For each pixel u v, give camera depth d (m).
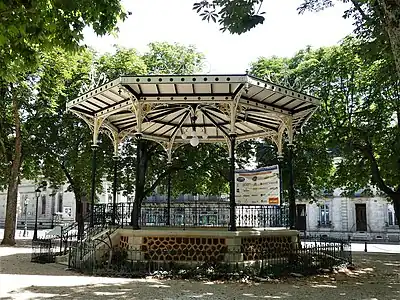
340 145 21.64
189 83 11.98
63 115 25.00
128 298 8.42
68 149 25.70
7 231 23.45
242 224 15.09
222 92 12.98
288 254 13.57
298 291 9.75
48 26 7.91
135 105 13.34
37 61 8.80
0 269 12.62
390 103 20.61
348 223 47.34
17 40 8.09
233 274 11.31
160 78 11.97
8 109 23.98
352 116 22.38
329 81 23.48
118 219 15.48
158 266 12.01
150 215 15.88
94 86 14.29
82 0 7.84
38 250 19.03
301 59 27.11
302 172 24.20
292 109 15.07
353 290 10.09
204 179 24.66
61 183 28.02
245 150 25.17
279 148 17.44
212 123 17.47
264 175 15.71
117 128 17.73
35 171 27.47
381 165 21.00
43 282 10.20
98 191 27.95
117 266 12.09
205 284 10.37
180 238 12.57
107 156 24.39
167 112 16.23
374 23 12.02
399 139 17.97
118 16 8.59
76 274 11.63
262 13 8.55
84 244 13.33
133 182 24.72
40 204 56.59
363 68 21.53
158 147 22.66
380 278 12.34
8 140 24.52
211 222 15.63
